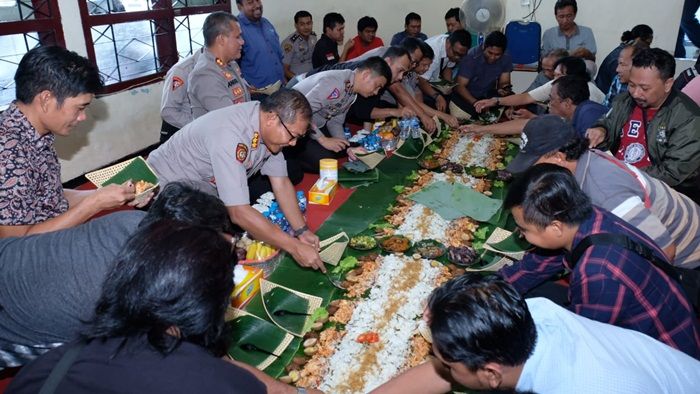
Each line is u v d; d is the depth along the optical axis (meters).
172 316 0.90
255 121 2.16
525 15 6.64
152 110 5.41
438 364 1.37
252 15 4.97
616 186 1.71
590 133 2.82
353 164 3.31
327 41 5.68
